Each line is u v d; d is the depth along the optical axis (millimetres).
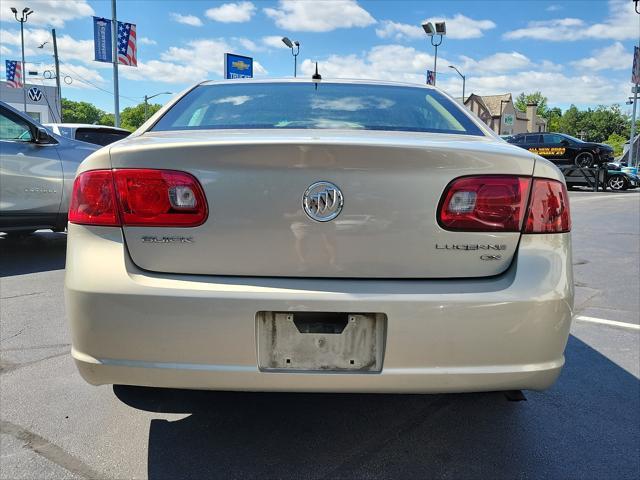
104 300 1797
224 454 2254
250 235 1812
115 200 1853
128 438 2355
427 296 1780
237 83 2891
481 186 1842
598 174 20312
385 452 2285
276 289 1786
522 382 1853
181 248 1829
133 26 19359
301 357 1830
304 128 2336
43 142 5699
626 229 9180
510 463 2215
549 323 1830
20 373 2980
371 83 2949
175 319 1778
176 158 1822
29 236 7363
